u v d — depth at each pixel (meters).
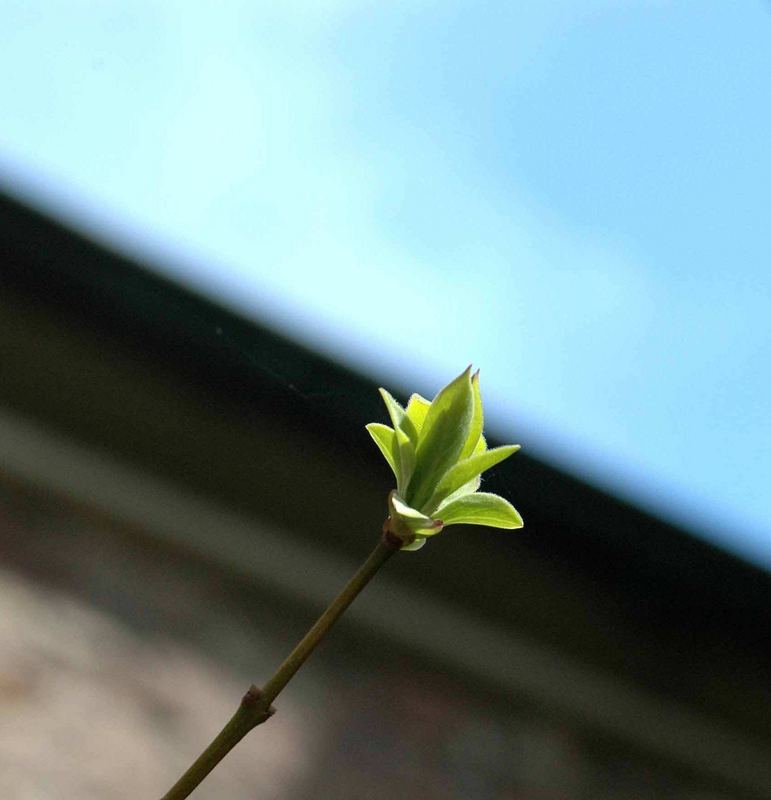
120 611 0.85
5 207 0.91
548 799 0.90
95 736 0.72
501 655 1.04
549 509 1.02
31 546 0.87
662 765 1.05
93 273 0.94
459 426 0.34
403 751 0.86
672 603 1.09
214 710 0.80
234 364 0.97
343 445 1.01
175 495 0.99
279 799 0.75
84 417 0.98
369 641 0.99
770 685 1.13
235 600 0.95
